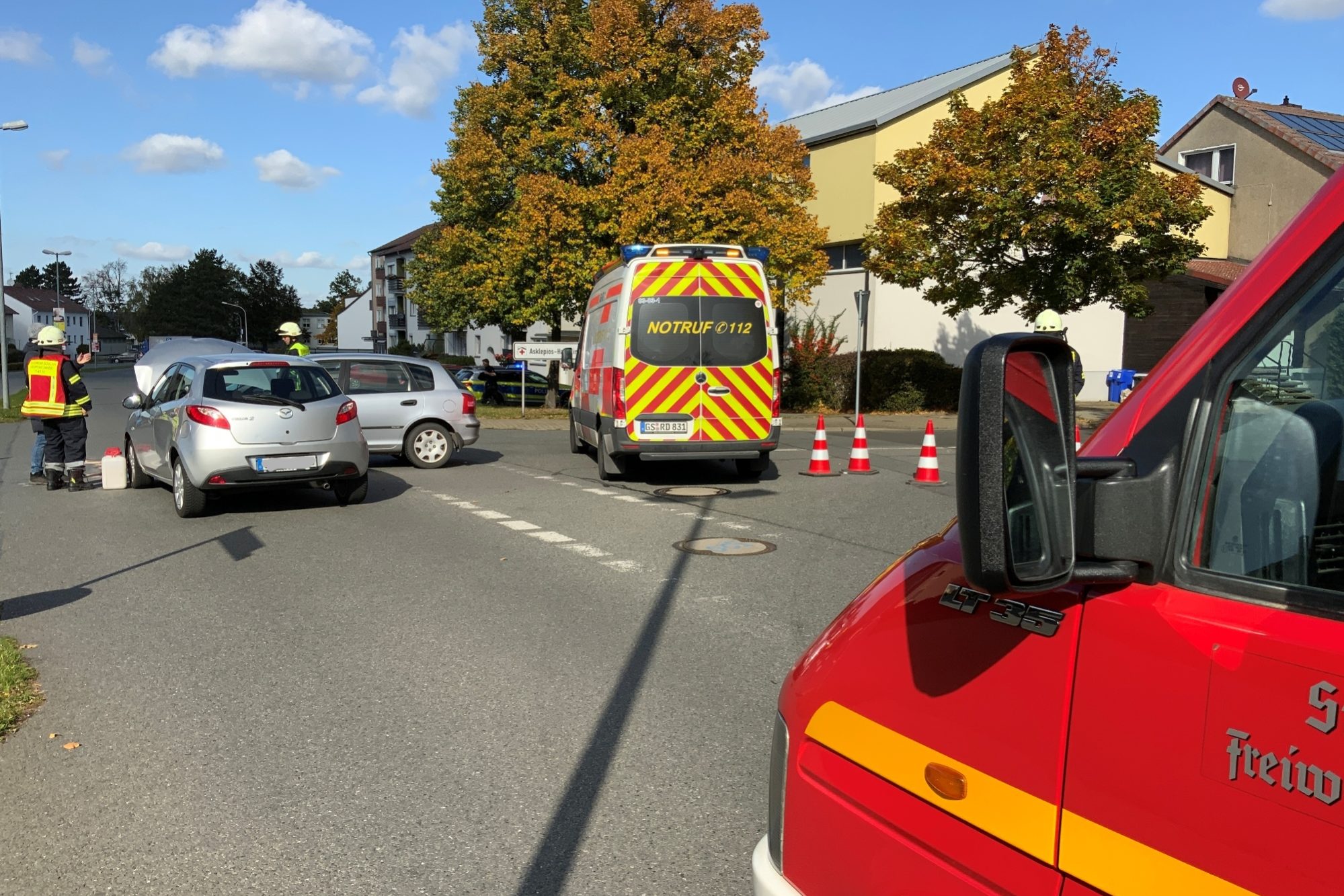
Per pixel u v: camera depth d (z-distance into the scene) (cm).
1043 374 155
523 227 2497
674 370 1255
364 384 1479
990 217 2122
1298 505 143
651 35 2614
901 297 2970
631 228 2398
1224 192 3080
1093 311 3144
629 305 1248
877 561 818
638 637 609
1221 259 3078
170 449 1067
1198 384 158
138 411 1247
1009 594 149
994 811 167
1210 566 149
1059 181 2077
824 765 205
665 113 2573
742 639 603
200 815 385
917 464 1554
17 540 931
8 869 347
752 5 2612
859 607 209
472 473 1434
